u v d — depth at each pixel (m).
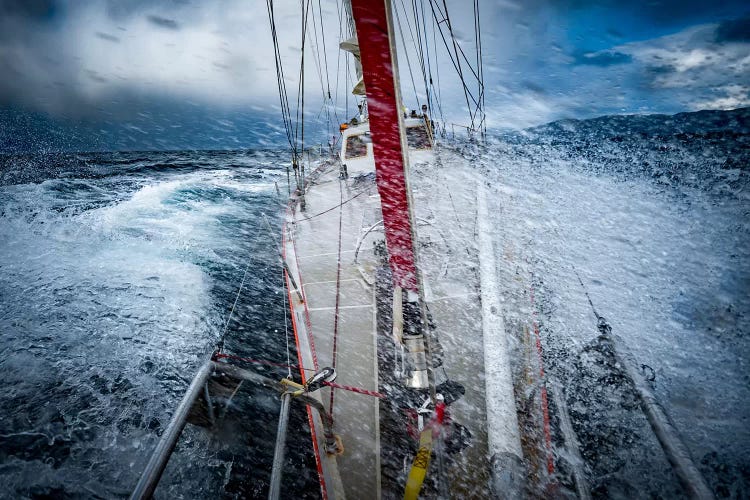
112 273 5.66
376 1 1.50
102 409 3.43
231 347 4.04
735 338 3.15
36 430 3.21
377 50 1.56
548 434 2.29
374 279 3.86
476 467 2.12
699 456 2.27
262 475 2.57
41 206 8.55
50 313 4.78
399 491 2.11
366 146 6.26
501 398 2.34
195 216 7.85
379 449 2.29
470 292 3.47
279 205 8.32
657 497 2.00
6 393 3.60
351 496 2.13
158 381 3.74
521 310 3.31
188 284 5.28
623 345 2.88
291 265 4.33
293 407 3.03
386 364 2.86
